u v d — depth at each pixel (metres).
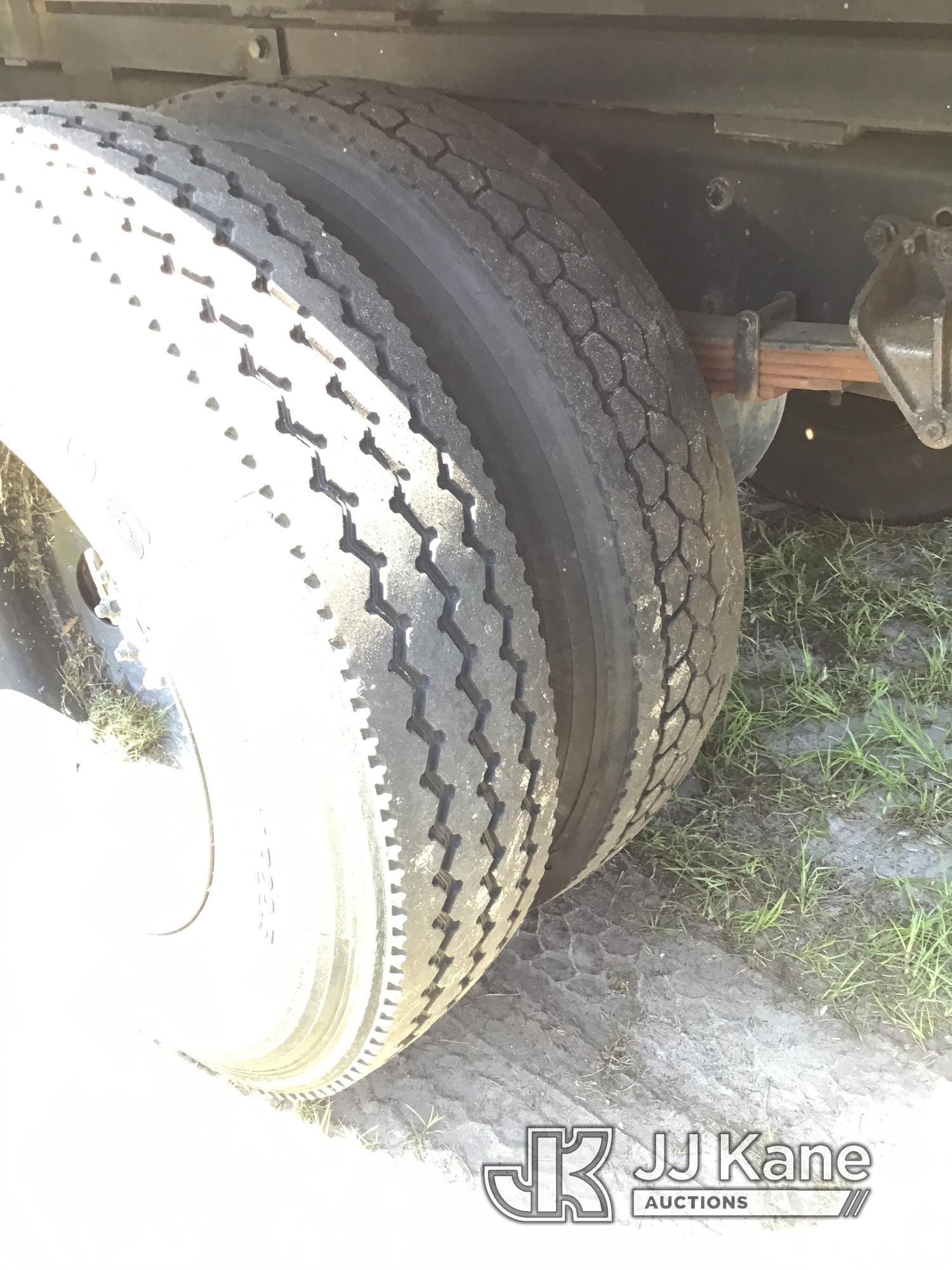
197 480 1.63
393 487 1.70
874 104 1.80
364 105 2.12
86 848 2.38
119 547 1.71
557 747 1.96
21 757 2.57
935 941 2.62
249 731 1.71
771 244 2.09
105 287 1.73
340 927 1.77
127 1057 2.45
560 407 1.94
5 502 2.43
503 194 2.04
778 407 3.29
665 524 2.05
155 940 2.18
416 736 1.67
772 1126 2.27
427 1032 2.48
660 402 2.06
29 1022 2.53
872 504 4.11
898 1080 2.35
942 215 1.88
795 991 2.56
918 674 3.55
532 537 2.00
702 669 2.21
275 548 1.61
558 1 2.02
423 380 1.81
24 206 1.83
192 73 2.63
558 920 2.75
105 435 1.69
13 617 2.55
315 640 1.61
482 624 1.75
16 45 2.91
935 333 1.89
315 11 2.33
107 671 2.46
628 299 2.07
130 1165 2.23
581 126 2.21
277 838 1.76
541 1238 2.08
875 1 1.71
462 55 2.21
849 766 3.21
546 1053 2.43
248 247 1.78
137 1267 2.06
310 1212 2.14
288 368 1.69
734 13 1.84
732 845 2.96
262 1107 2.34
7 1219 2.14
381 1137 2.27
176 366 1.66
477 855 1.80
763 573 3.99
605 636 2.05
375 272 1.97
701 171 2.12
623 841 2.44
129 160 1.85
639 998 2.55
